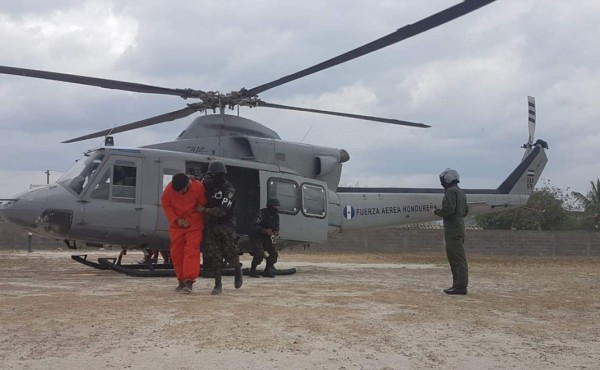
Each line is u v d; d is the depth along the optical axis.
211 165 8.41
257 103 13.79
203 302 7.46
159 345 5.16
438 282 11.44
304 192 13.88
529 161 19.53
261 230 12.25
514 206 19.11
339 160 14.88
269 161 13.53
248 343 5.29
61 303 7.18
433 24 9.06
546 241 32.47
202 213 8.38
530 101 19.98
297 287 9.85
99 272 12.95
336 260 22.97
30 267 14.77
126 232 11.87
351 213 15.30
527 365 4.91
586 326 6.62
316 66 11.35
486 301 8.51
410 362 4.90
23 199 11.41
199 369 4.52
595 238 32.72
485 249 32.09
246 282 10.77
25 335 5.47
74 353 4.89
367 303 7.88
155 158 12.20
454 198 9.28
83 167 11.94
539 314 7.39
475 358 5.08
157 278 11.46
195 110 14.01
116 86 12.16
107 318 6.25
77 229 11.46
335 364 4.75
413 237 31.09
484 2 8.15
